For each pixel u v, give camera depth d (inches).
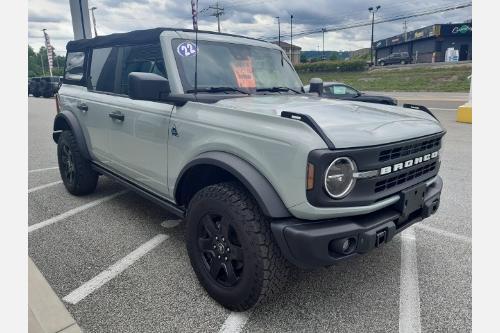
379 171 94.4
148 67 137.6
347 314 106.2
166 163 126.5
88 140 180.2
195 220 110.6
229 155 101.8
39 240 148.9
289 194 90.0
